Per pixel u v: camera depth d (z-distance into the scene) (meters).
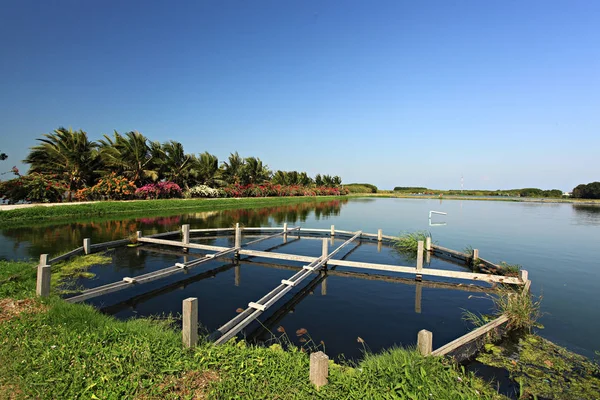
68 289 7.18
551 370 4.47
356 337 5.46
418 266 8.82
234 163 38.00
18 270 7.39
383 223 21.62
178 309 6.53
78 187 24.30
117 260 10.06
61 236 13.18
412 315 6.50
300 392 3.17
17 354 3.75
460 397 3.14
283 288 6.95
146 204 23.88
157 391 3.16
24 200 21.27
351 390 3.18
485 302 7.28
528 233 17.58
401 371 3.49
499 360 4.73
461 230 18.59
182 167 30.56
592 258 11.70
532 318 6.24
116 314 6.23
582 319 6.34
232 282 8.38
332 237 15.64
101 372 3.42
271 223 20.03
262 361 3.76
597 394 3.91
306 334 5.55
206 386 3.29
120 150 26.58
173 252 11.34
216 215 23.14
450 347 4.47
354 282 8.67
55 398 3.07
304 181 55.62
